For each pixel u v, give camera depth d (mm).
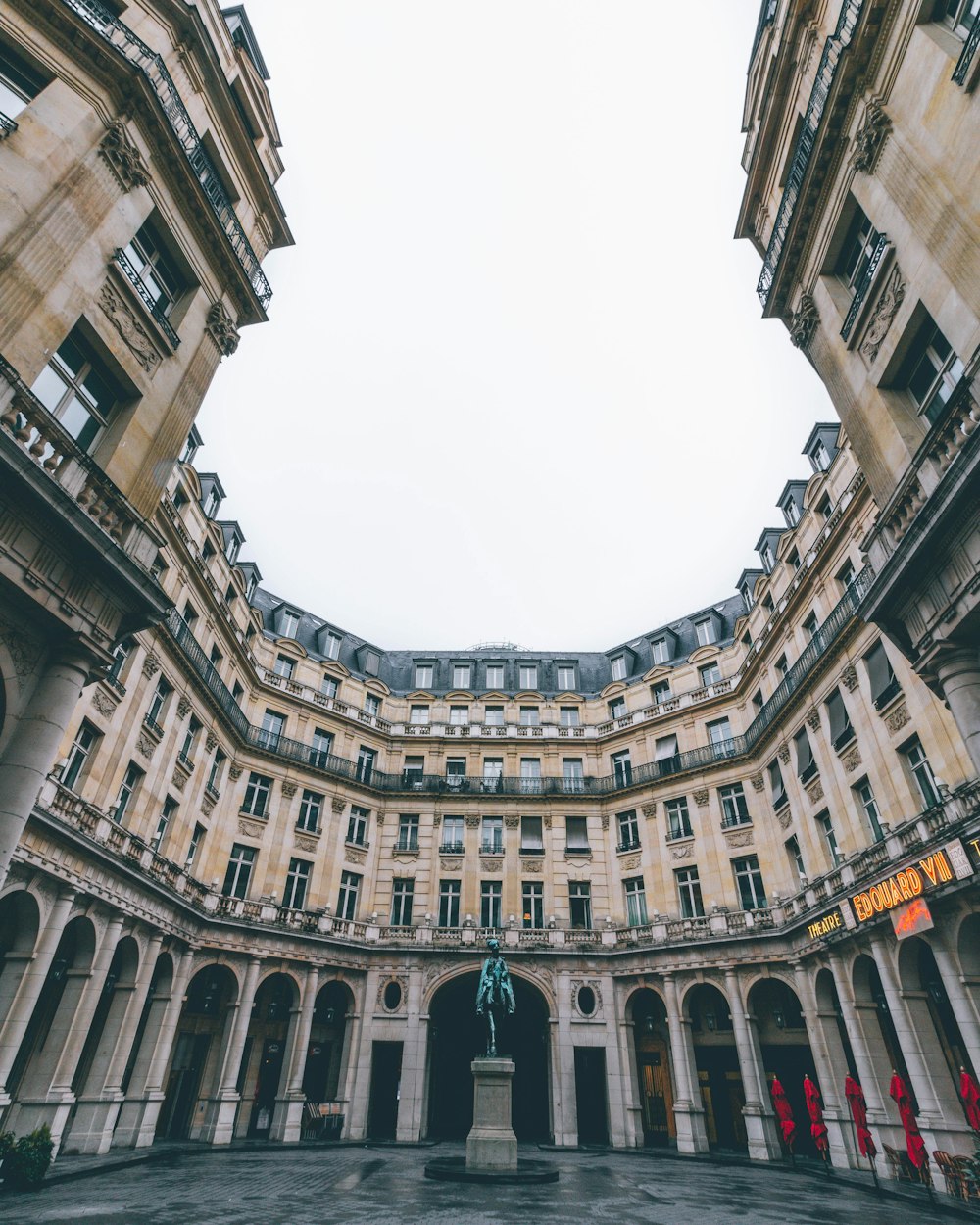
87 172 12328
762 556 31156
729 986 25953
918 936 16594
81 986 17344
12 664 10258
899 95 13227
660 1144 27469
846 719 22016
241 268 17125
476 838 33031
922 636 12055
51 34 12398
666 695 34469
